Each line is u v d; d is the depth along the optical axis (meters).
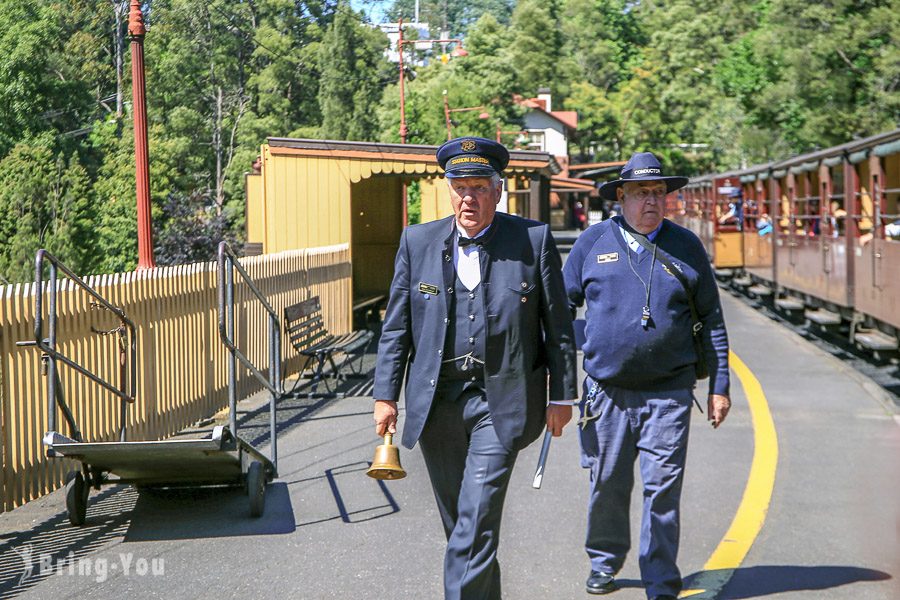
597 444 5.20
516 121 81.38
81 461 6.55
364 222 22.50
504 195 33.97
